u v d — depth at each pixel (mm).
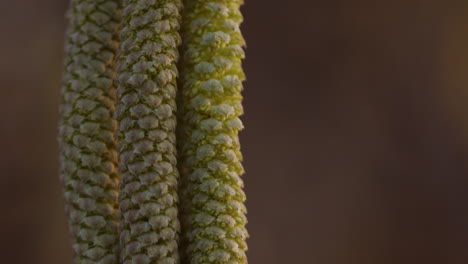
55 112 513
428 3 611
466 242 604
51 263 491
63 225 498
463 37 613
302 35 615
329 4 613
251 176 598
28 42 513
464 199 612
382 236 606
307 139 614
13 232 489
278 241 594
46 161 504
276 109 614
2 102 500
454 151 613
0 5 506
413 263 608
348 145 614
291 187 606
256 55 614
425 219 609
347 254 602
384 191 613
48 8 521
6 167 494
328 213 606
